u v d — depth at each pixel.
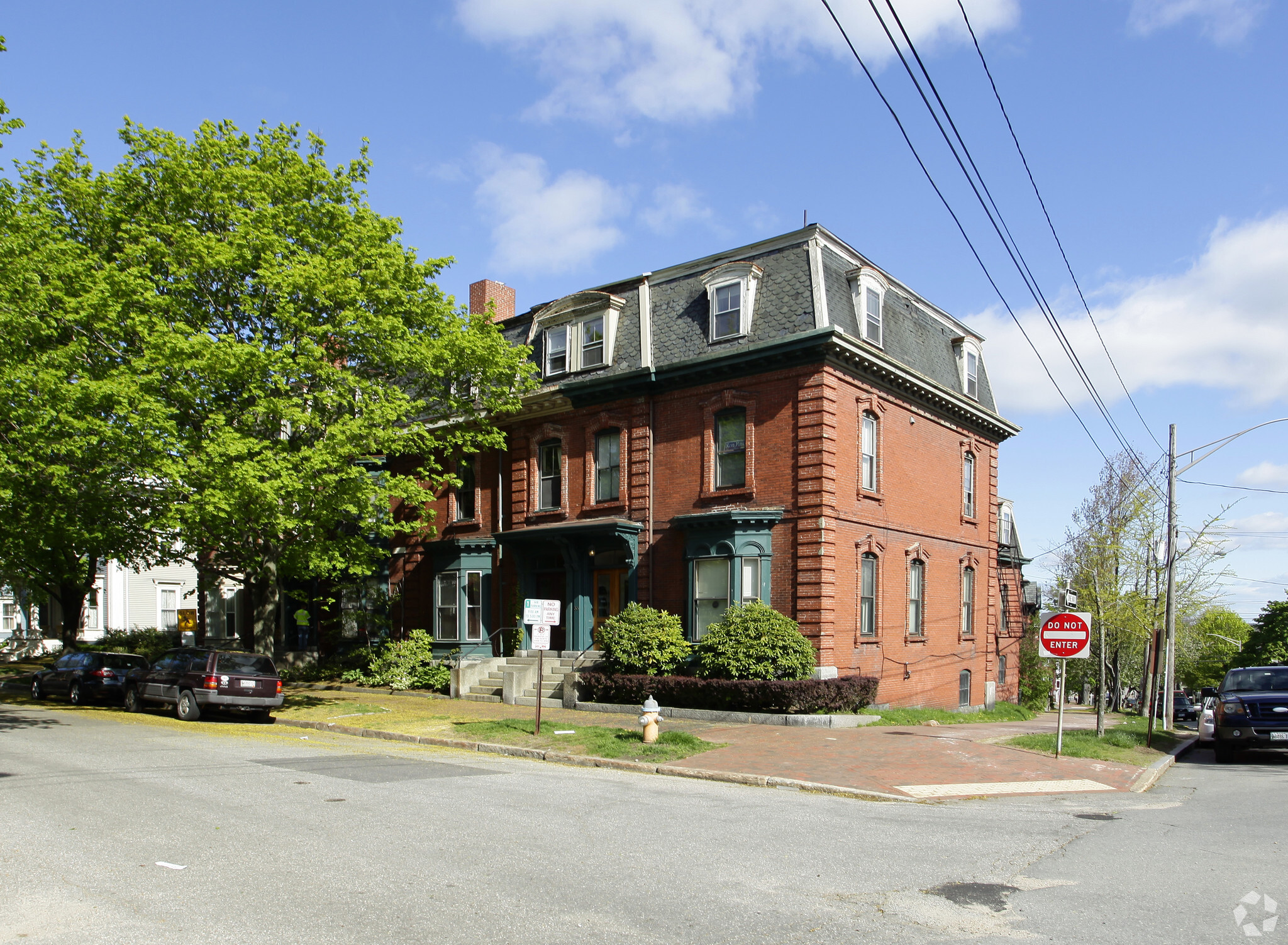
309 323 21.39
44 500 20.56
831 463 22.11
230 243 20.91
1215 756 19.27
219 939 5.79
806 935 6.13
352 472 20.89
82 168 21.56
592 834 9.12
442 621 29.19
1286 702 17.25
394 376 23.86
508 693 23.73
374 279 21.80
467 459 30.28
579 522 25.89
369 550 23.86
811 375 22.27
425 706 22.83
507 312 33.72
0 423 18.52
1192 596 37.16
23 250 18.75
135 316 19.38
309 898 6.69
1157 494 33.78
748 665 20.53
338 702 24.00
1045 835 9.63
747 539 22.52
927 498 26.86
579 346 26.89
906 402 25.97
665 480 24.66
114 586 45.44
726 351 23.34
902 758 15.29
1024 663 36.97
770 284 23.50
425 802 10.73
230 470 18.67
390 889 6.96
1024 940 6.13
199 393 19.92
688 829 9.52
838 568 22.17
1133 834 9.76
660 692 21.55
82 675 24.91
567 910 6.53
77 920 6.09
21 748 15.00
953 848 8.85
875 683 22.16
